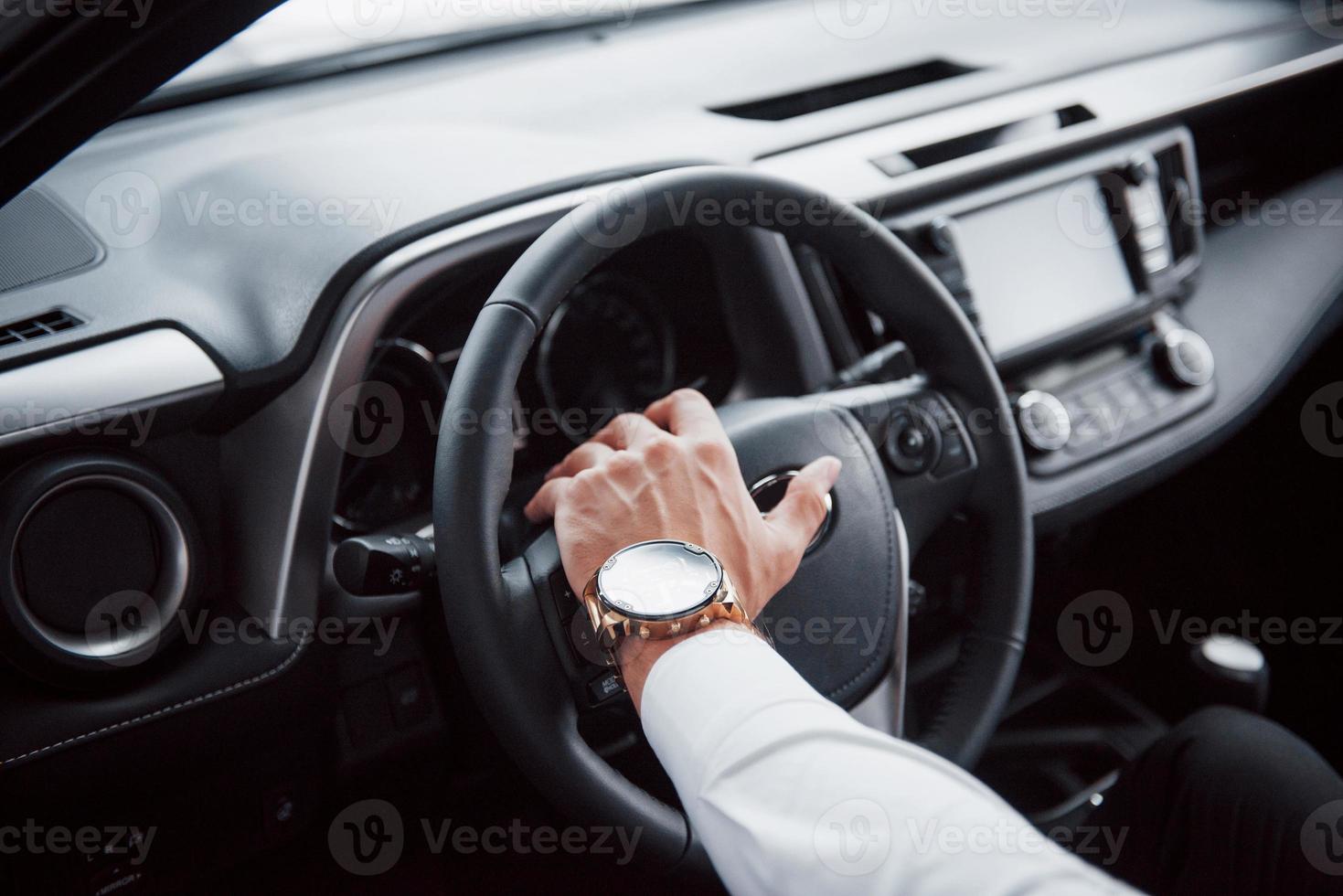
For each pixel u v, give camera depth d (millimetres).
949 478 964
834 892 434
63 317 902
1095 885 414
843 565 864
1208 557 1647
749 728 509
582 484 682
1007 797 1365
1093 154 1380
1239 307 1523
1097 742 1407
